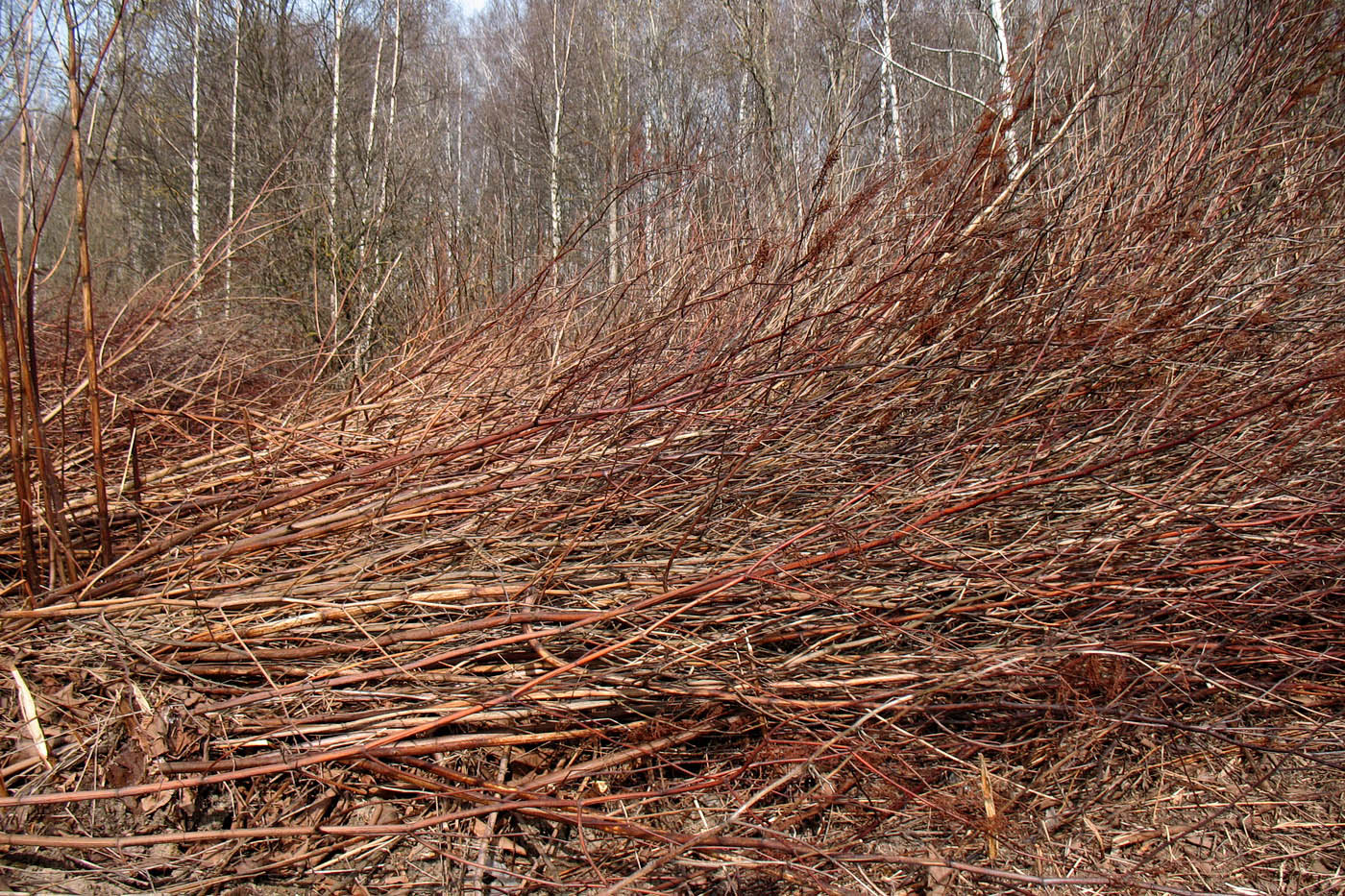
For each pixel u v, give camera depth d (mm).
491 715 1970
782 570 2137
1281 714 2277
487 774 1965
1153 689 2176
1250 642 2305
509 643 2189
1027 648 2193
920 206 3592
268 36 10336
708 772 2004
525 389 3275
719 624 2373
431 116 15828
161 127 8781
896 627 2248
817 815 1969
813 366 3072
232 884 1653
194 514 2814
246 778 1849
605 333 3947
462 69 23562
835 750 1970
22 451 2223
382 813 1832
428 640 2180
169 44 9625
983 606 2352
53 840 1578
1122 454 2617
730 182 4723
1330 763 1987
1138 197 3578
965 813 1879
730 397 2957
